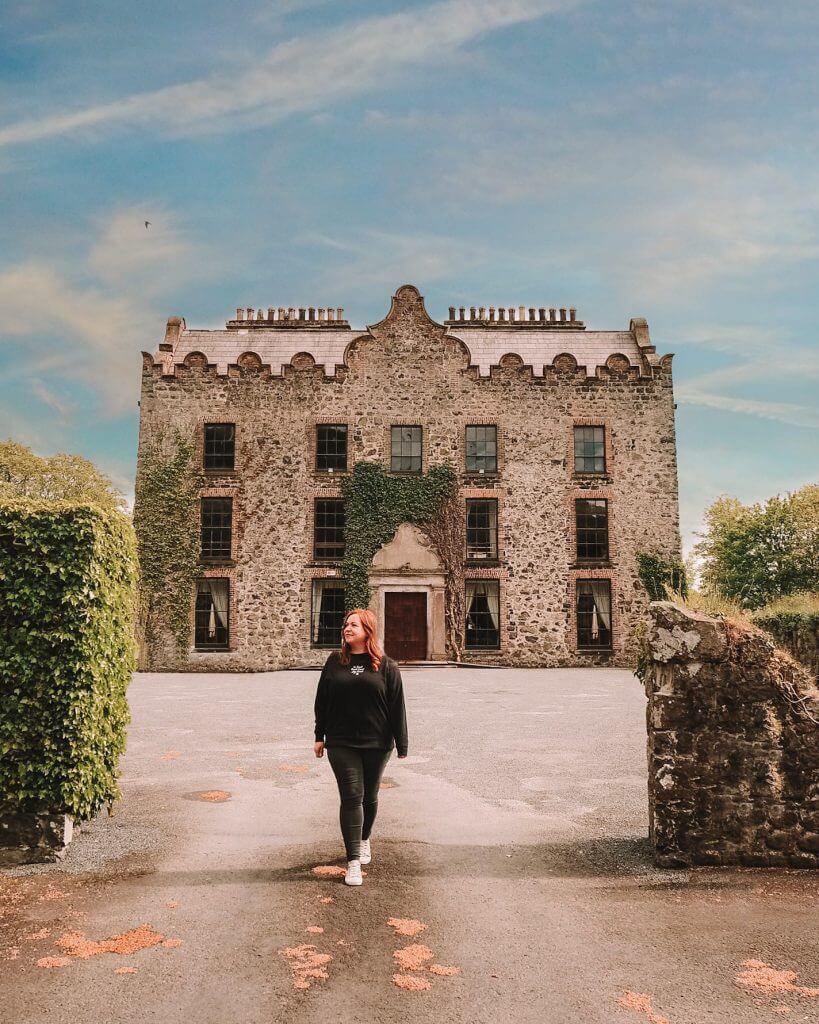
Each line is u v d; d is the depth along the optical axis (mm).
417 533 26234
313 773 8688
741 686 5668
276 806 7258
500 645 25797
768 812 5613
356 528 26141
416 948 4301
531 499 26438
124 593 6598
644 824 6781
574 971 4086
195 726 12141
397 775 8719
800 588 39281
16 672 5871
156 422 26594
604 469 26766
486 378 26984
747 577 40281
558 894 5125
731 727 5664
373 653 5582
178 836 6328
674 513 26500
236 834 6383
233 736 11180
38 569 5941
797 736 5617
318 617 26125
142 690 18000
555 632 25828
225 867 5582
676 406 27047
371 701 5508
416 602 26031
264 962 4121
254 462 26453
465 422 26781
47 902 4934
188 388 26797
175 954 4203
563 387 26984
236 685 19422
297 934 4461
